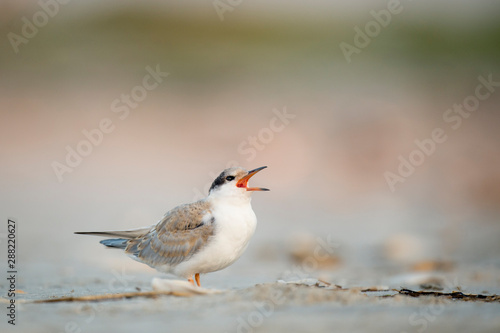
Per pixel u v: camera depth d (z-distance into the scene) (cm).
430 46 2917
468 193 1645
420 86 2503
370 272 981
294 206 1559
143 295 667
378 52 2922
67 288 813
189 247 798
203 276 950
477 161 1822
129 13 2980
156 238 828
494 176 1723
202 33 2939
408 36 2984
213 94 2380
